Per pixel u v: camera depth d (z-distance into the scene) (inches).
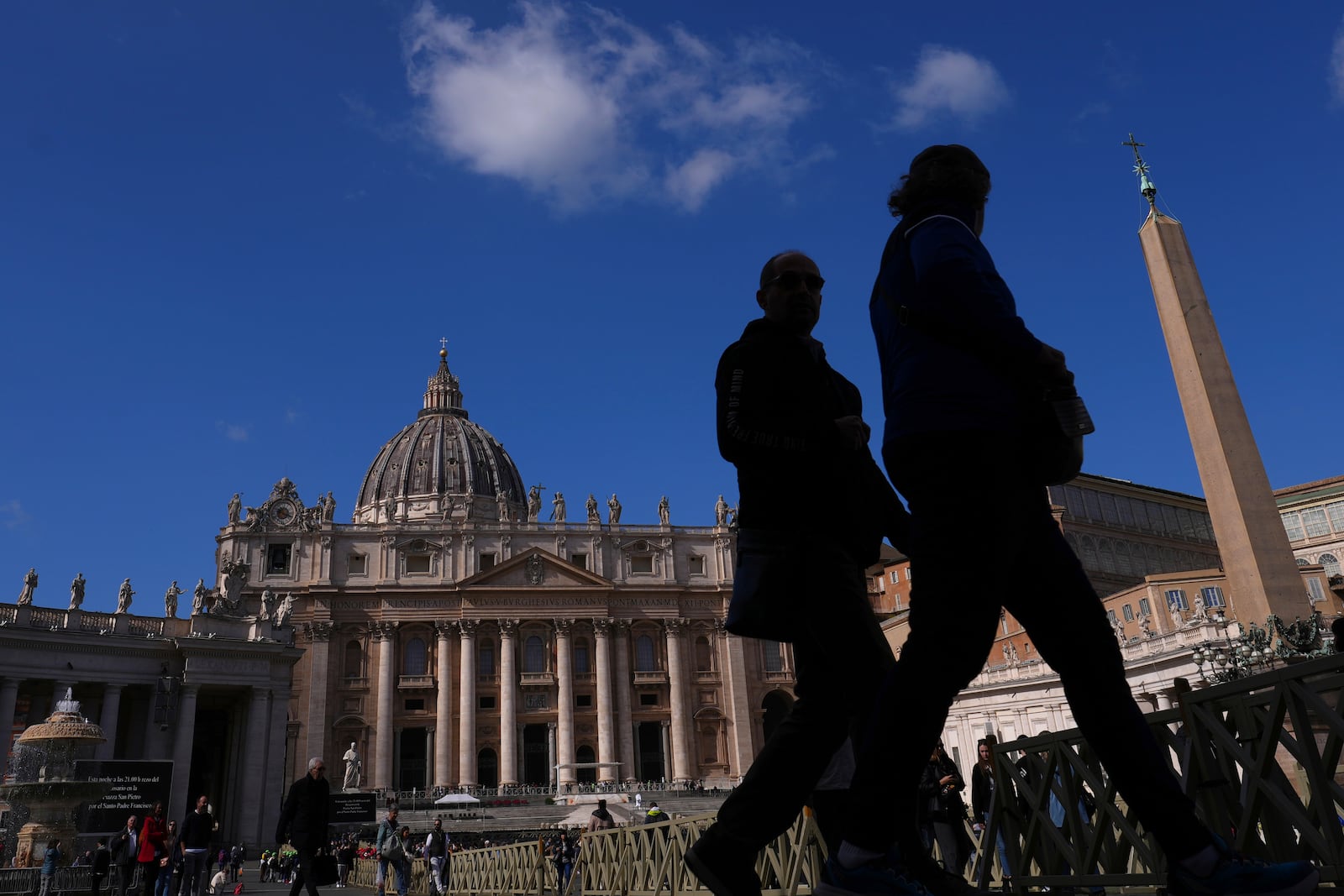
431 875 1144.2
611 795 3686.0
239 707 2541.8
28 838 1386.6
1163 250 1009.5
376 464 6456.7
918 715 124.0
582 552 4507.9
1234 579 943.7
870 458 164.9
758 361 162.1
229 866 1921.8
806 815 283.3
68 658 2225.6
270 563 4197.8
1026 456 125.6
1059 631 132.1
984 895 141.1
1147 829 128.9
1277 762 135.0
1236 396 959.6
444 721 4074.8
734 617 157.3
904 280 136.4
